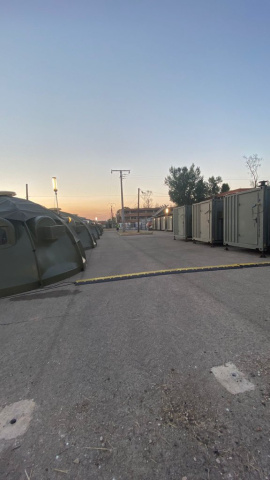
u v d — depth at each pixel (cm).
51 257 515
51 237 504
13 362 217
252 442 130
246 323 267
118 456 127
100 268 644
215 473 116
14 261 441
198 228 1149
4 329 287
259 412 148
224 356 208
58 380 189
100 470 120
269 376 179
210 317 288
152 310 320
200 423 144
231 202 849
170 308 323
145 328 269
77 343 245
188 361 204
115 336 255
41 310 346
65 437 140
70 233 613
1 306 369
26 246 463
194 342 233
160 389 173
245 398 160
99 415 154
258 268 543
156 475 117
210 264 609
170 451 128
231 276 477
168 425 144
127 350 227
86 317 311
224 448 128
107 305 351
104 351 227
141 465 122
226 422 143
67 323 296
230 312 299
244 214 779
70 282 495
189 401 161
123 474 118
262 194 700
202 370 191
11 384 187
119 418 151
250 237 754
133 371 195
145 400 164
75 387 180
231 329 255
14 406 164
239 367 192
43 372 200
